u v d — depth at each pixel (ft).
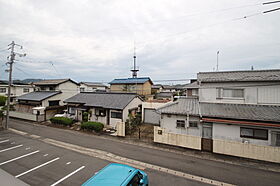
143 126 62.39
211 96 48.32
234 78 46.62
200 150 36.96
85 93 81.25
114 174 17.29
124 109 58.80
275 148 30.73
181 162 31.27
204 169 28.58
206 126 41.45
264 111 38.37
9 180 12.17
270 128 34.76
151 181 24.30
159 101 72.64
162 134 41.19
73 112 71.15
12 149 36.65
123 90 114.52
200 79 50.08
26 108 77.46
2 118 68.59
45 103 77.20
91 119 63.87
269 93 42.32
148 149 38.19
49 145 39.86
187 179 25.18
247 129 37.04
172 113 43.34
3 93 112.27
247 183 24.38
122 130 48.24
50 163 29.63
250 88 44.09
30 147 38.09
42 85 97.96
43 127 60.39
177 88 191.42
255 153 32.07
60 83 89.35
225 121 37.37
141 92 108.88
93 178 16.69
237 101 45.29
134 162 30.96
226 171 27.96
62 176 25.08
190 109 44.27
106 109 60.70
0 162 29.78
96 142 43.06
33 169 27.27
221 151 34.88
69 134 50.90
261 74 46.65
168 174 26.61
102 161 31.01
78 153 34.91
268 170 28.53
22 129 56.70
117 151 36.55
